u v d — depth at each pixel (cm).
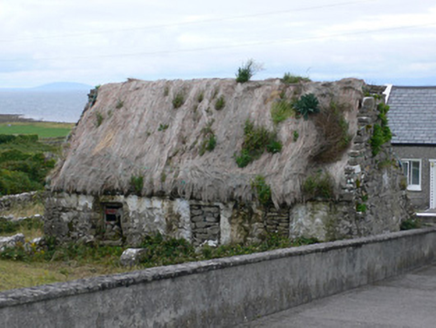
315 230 1697
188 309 771
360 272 1266
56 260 1812
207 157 1812
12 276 1402
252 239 1742
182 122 1930
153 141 1914
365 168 1752
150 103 2030
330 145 1738
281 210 1723
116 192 1869
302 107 1812
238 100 1930
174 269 756
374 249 1334
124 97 2100
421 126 3419
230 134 1850
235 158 1788
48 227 1961
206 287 803
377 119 1891
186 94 2014
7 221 2273
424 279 1402
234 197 1720
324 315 948
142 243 1831
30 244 1873
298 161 1716
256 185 1700
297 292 1024
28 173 3419
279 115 1833
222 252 1705
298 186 1675
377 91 1909
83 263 1761
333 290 1151
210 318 812
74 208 1928
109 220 1925
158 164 1842
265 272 934
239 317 873
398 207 2112
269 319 909
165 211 1822
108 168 1891
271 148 1769
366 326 881
